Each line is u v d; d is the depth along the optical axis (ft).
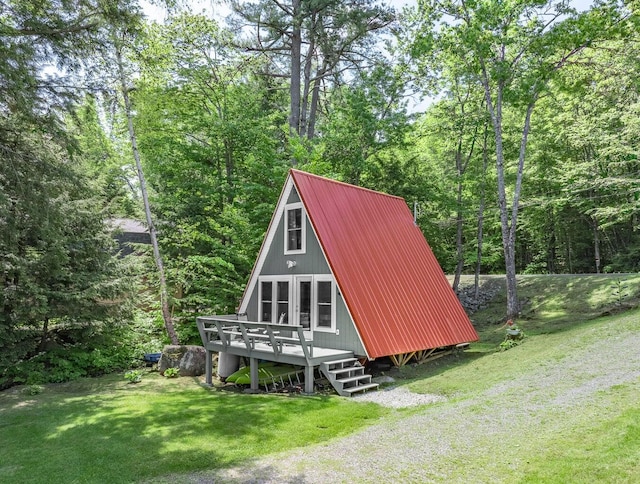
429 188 79.46
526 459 17.61
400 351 39.47
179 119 71.05
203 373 46.42
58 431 26.61
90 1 32.53
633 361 28.73
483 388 30.66
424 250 52.21
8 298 41.16
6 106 32.09
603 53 67.31
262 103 88.99
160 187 71.67
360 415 28.19
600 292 67.46
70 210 44.91
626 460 15.81
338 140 75.41
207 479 18.88
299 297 43.83
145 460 21.22
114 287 47.70
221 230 59.88
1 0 30.19
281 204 45.80
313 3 72.23
